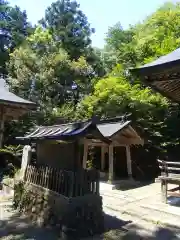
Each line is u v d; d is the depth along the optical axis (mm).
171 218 5566
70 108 15477
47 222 4895
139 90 13500
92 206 4766
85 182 4844
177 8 16422
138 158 13695
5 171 9328
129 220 5484
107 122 11594
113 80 13477
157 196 7922
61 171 4949
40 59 16078
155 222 5316
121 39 20047
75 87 17938
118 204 6840
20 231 4574
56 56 16172
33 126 12820
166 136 13758
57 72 16078
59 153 5219
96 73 20609
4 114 9102
